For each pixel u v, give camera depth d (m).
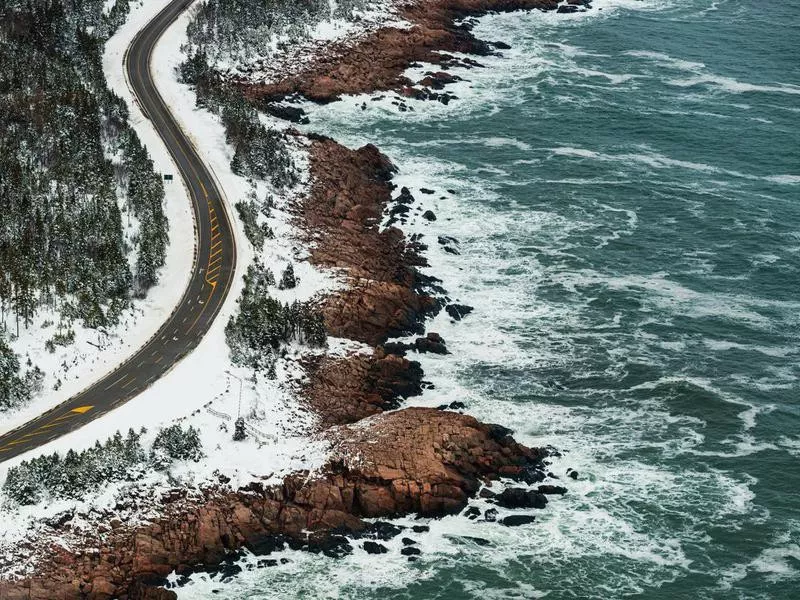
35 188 145.88
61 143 154.88
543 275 146.00
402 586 97.69
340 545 101.69
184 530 99.56
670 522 105.19
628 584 98.31
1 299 126.38
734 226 158.50
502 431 114.62
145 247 137.00
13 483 98.56
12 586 92.06
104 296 130.00
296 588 97.31
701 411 121.00
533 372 127.00
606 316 137.62
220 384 116.31
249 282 134.00
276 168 159.88
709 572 99.69
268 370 119.69
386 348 128.75
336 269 139.88
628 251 152.12
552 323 136.12
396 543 102.38
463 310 137.25
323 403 117.75
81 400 114.31
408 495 105.25
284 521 102.44
